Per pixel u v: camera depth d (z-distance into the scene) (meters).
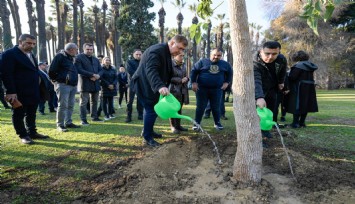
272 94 4.25
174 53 3.79
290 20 27.31
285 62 4.20
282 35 29.19
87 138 4.45
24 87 4.06
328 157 3.50
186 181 2.80
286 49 28.39
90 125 5.65
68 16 39.22
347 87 34.31
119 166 3.19
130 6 24.09
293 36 27.95
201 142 3.90
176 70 4.80
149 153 3.55
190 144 3.81
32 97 4.17
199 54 47.25
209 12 2.88
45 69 7.78
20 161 3.35
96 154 3.62
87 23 41.41
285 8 27.56
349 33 31.78
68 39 41.31
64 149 3.85
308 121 6.23
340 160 3.38
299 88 5.25
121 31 24.67
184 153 3.53
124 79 8.88
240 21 2.51
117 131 5.01
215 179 2.83
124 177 2.85
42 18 19.75
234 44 2.59
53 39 40.25
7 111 7.62
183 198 2.46
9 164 3.24
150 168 3.07
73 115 7.24
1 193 2.52
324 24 27.72
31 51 4.29
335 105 10.55
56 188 2.66
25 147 3.93
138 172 2.99
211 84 4.90
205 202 2.41
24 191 2.58
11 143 4.15
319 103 11.61
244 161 2.68
